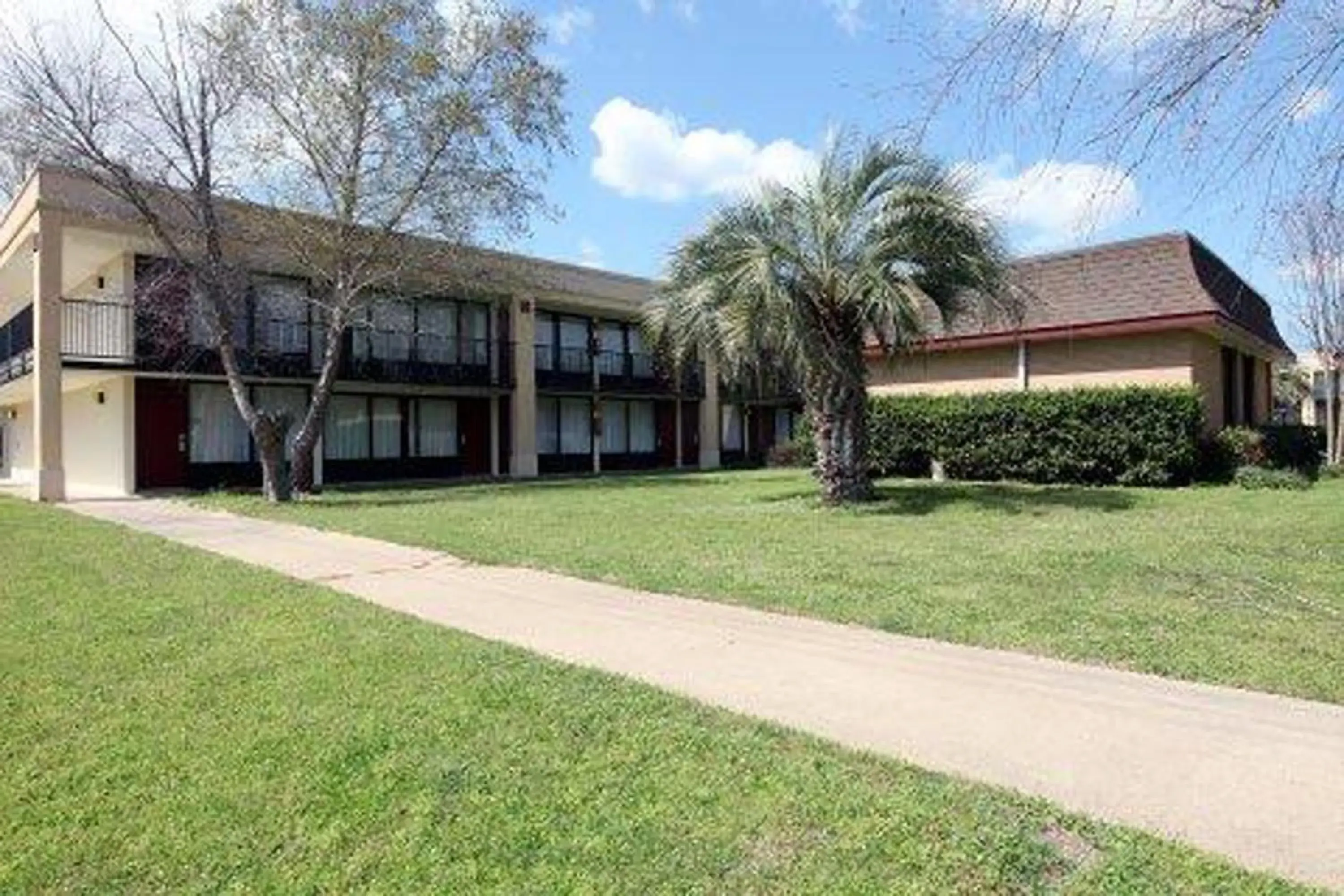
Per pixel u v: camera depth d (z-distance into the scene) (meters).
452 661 5.87
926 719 4.78
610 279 32.41
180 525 14.23
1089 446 18.62
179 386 23.55
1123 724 4.66
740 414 39.56
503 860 3.42
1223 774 4.02
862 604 7.43
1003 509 14.07
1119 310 19.59
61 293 20.61
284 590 8.35
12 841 3.67
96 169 19.14
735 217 15.17
